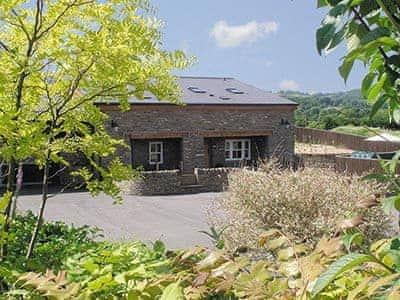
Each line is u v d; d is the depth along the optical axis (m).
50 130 4.30
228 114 24.53
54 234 5.68
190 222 13.67
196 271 1.47
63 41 4.01
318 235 6.48
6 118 3.53
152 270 1.92
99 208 16.08
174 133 23.39
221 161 25.06
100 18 4.14
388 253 1.03
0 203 2.51
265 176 7.59
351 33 1.05
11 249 4.53
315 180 7.11
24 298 2.04
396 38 1.06
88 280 1.82
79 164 10.24
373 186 6.73
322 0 1.10
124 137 22.25
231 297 1.50
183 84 26.52
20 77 3.87
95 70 4.20
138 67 4.32
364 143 28.20
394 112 1.17
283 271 1.27
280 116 25.48
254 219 7.26
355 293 0.97
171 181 20.14
